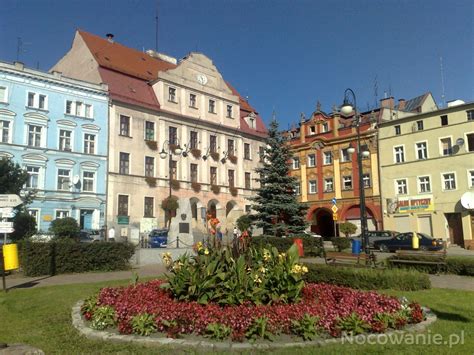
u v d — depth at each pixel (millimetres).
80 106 39594
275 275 8055
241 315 6852
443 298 10266
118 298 8453
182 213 29469
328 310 7160
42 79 37156
